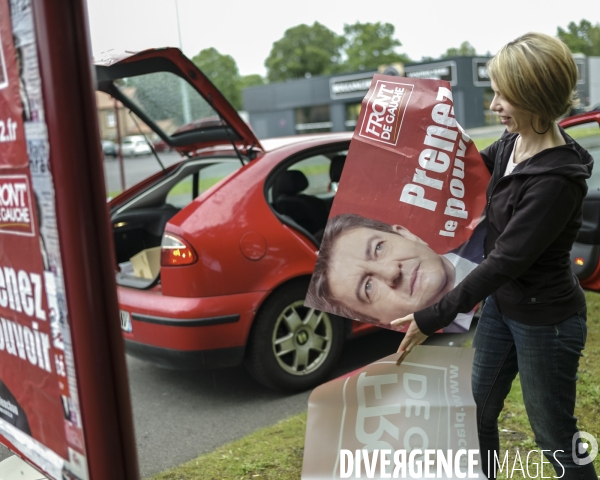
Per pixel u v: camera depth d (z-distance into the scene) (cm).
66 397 132
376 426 155
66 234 116
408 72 2462
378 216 162
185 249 304
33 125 119
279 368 329
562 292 162
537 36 153
